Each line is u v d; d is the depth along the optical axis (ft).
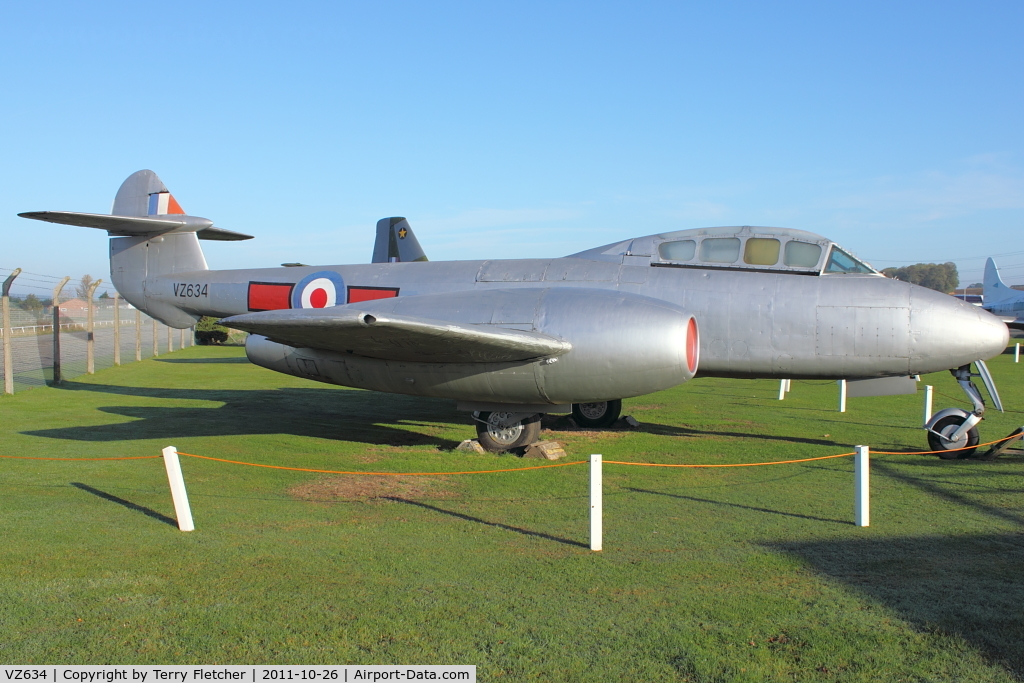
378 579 15.96
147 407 45.16
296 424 39.19
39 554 17.28
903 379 31.04
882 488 24.62
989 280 150.00
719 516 21.15
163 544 18.12
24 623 13.67
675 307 27.61
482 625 13.73
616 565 16.90
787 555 17.60
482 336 24.99
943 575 16.28
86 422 39.11
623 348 26.53
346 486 25.29
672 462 29.50
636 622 13.87
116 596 14.90
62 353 88.69
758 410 45.55
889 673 11.99
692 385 60.54
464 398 29.68
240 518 20.75
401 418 41.63
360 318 22.56
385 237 90.84
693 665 12.26
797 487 24.82
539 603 14.73
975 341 28.22
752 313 30.01
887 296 28.96
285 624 13.71
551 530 19.79
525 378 27.91
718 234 32.17
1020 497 23.32
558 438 35.37
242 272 39.86
